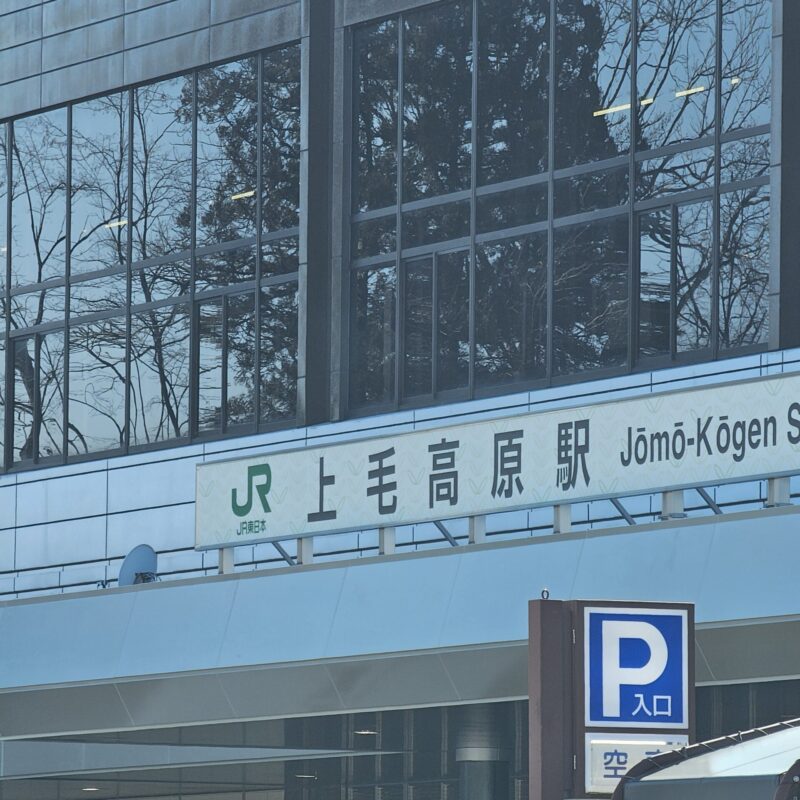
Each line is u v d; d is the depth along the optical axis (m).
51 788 67.44
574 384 53.78
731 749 27.84
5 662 56.88
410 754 60.16
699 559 40.91
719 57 52.41
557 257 55.34
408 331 58.78
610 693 31.98
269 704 50.22
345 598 48.41
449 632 45.38
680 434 42.94
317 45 61.41
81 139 69.19
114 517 65.38
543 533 52.56
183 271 65.50
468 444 47.09
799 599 38.78
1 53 71.56
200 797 66.88
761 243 50.94
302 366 60.53
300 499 50.62
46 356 69.50
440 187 58.53
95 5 68.81
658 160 53.44
